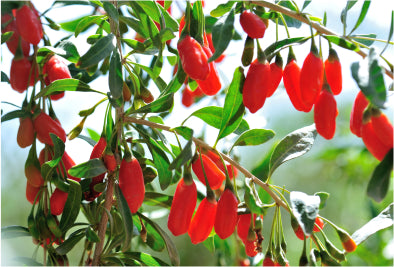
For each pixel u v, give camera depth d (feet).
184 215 1.45
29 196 1.57
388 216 1.51
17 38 1.53
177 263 1.55
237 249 1.94
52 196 1.54
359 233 1.50
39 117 1.53
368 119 1.37
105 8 1.49
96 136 1.82
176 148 1.63
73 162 1.58
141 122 1.52
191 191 1.46
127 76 1.72
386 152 1.36
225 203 1.46
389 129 1.36
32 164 1.54
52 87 1.51
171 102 1.52
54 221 1.53
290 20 1.68
